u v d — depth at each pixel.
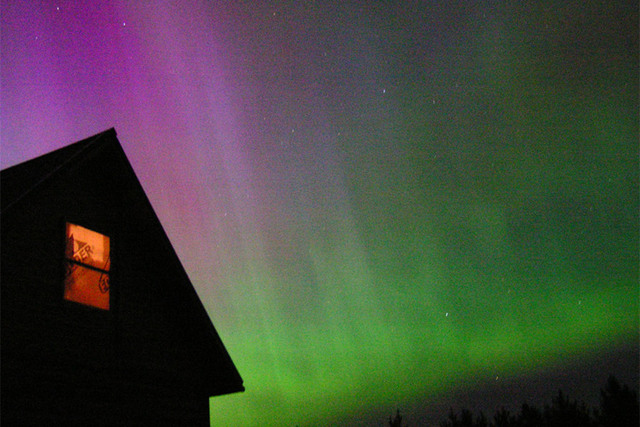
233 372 9.77
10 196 7.06
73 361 7.36
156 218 9.48
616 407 29.83
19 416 6.41
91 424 7.35
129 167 9.16
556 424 31.41
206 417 9.67
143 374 8.53
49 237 7.59
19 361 6.59
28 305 6.93
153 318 9.18
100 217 8.73
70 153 8.62
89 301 8.45
